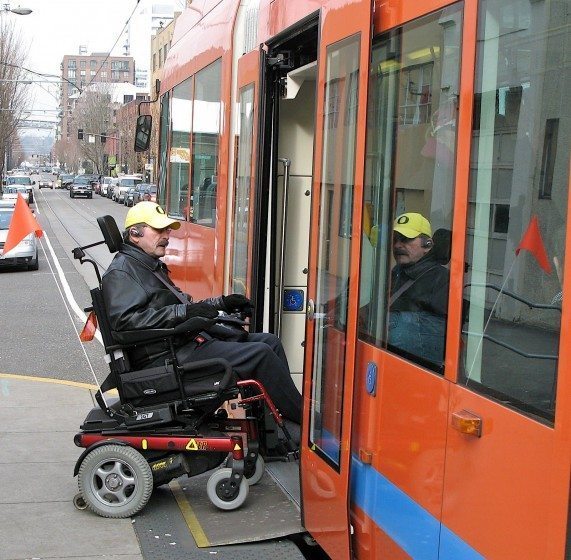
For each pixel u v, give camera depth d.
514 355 2.55
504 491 2.55
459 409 2.85
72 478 5.86
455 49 3.01
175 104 9.24
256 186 5.81
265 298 5.91
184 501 5.31
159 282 5.20
